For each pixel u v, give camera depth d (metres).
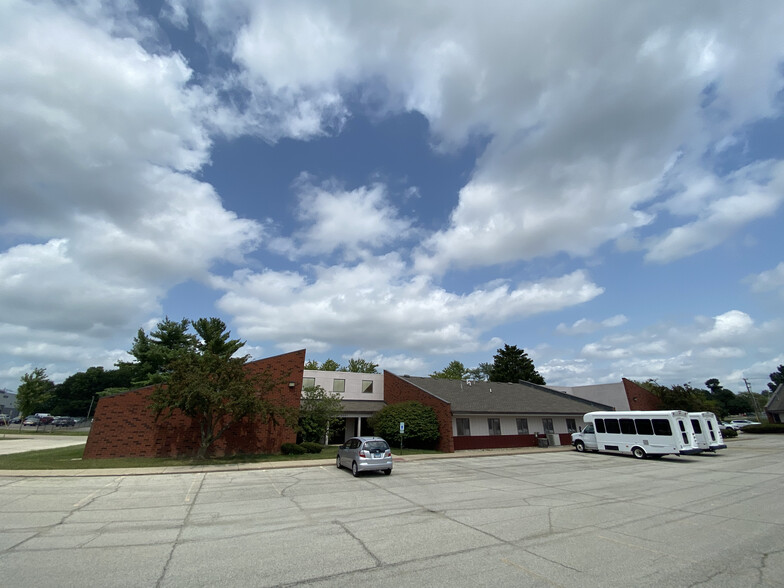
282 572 6.21
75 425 77.62
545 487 14.28
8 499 12.13
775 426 46.78
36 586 5.72
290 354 27.55
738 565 6.47
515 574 6.09
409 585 5.70
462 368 68.38
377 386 38.47
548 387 44.72
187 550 7.32
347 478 16.55
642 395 42.09
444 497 12.48
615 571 6.21
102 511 10.59
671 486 14.33
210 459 21.84
